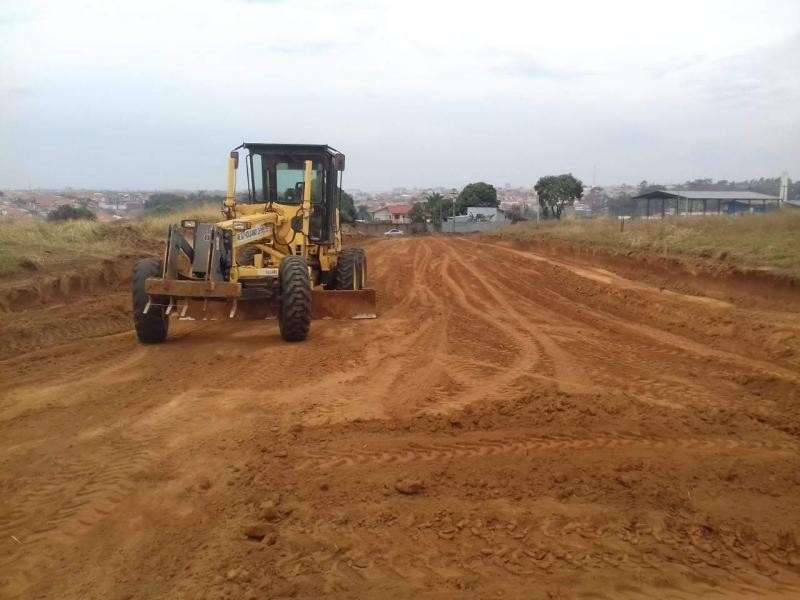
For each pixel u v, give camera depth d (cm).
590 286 1800
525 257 2862
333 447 607
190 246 1036
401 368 886
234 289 967
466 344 1058
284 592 394
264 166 1263
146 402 727
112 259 1612
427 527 473
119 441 614
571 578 413
